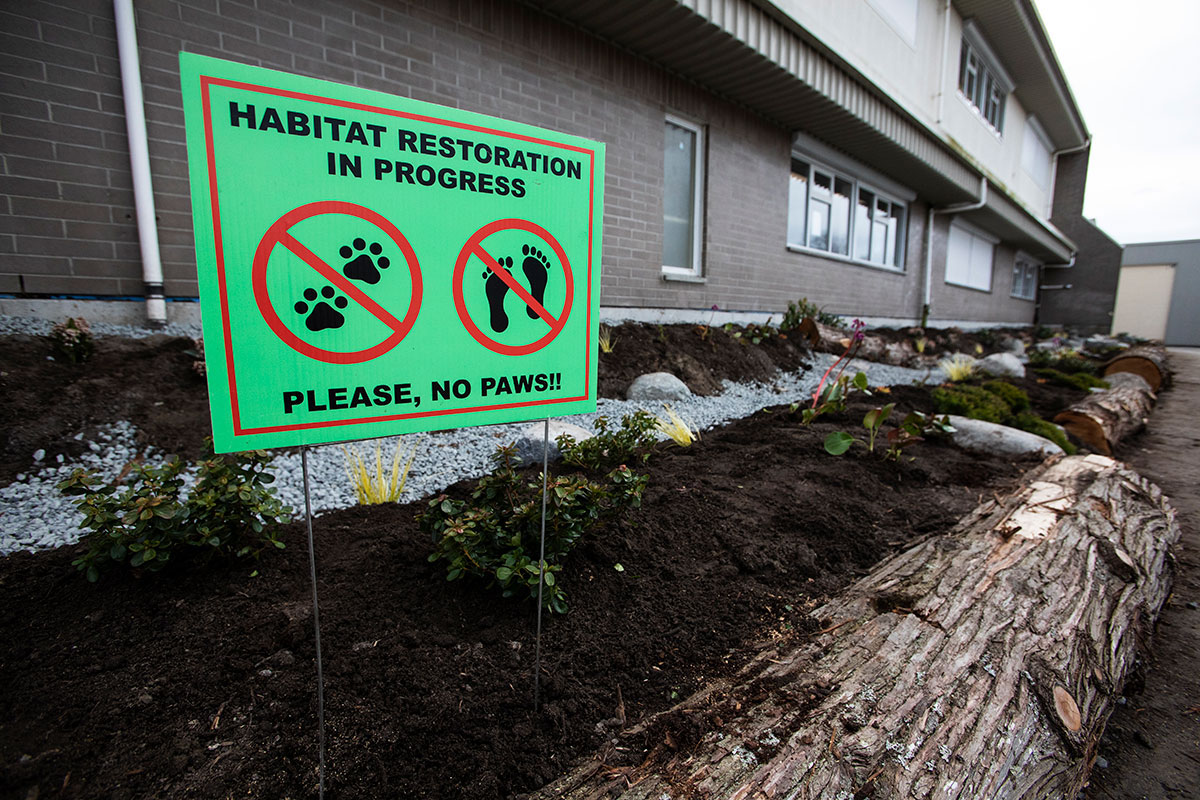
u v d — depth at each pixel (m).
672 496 2.89
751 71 6.69
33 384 2.96
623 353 5.50
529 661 1.74
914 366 8.94
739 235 7.94
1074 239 23.25
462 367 1.46
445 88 4.84
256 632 1.71
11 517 2.27
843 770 1.36
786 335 7.82
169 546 1.81
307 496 1.25
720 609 2.10
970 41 12.17
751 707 1.58
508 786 1.36
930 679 1.70
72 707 1.42
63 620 1.71
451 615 1.89
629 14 5.46
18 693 1.44
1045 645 1.96
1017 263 20.84
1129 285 27.91
